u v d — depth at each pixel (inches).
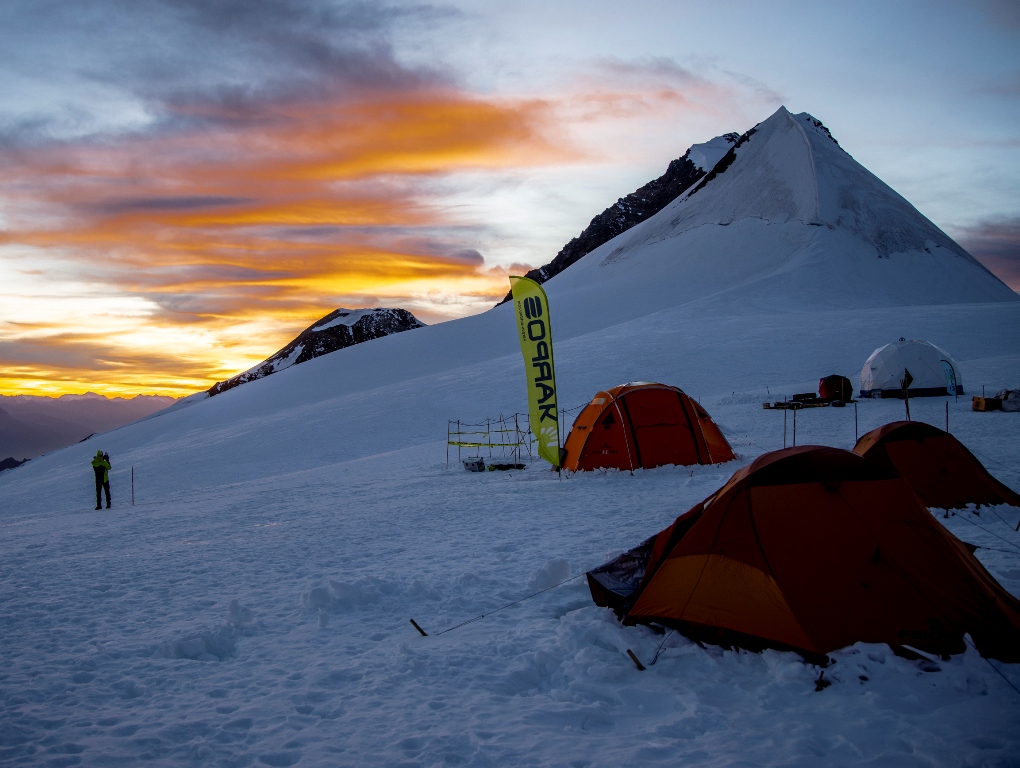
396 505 573.3
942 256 3353.8
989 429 735.1
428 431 1376.7
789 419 946.7
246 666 230.7
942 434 411.8
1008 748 153.9
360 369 2785.4
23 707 202.2
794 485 230.7
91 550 475.2
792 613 208.5
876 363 1143.0
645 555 272.2
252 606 301.9
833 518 222.5
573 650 226.2
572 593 290.2
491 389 1652.3
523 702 194.1
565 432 1112.8
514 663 221.1
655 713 184.9
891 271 3120.1
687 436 677.3
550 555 356.8
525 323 675.4
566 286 4261.8
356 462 1066.1
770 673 199.5
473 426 1366.9
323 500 657.6
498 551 375.6
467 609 279.7
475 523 465.1
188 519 605.6
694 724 173.3
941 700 179.0
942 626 203.5
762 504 228.5
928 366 1107.9
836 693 185.5
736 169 4680.1
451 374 1964.8
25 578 381.4
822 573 214.2
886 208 3703.3
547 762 157.8
